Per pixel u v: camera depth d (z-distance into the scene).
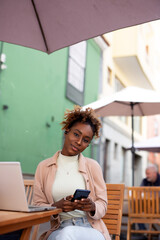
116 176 14.89
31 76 8.52
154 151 10.18
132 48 14.25
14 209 1.79
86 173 2.50
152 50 18.22
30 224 1.71
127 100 5.72
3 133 7.48
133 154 6.95
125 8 2.37
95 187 2.49
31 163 8.38
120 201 2.77
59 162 2.55
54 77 9.61
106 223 2.73
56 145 9.45
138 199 4.63
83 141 2.49
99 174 2.54
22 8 2.74
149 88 18.33
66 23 2.74
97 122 2.56
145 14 2.35
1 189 1.82
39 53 8.86
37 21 2.82
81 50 11.52
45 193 2.44
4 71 7.53
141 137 19.00
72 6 2.58
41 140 8.81
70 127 2.55
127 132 16.58
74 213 2.40
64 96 10.20
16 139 7.90
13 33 2.90
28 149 8.29
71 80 10.72
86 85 11.80
